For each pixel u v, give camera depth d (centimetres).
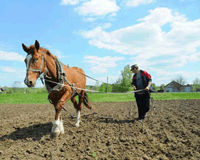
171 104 1288
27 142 455
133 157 364
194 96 2288
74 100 635
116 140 462
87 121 686
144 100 664
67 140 468
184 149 401
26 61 428
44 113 952
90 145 427
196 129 547
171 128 566
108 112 950
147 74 660
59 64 484
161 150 402
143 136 493
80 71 670
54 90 461
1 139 486
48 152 389
